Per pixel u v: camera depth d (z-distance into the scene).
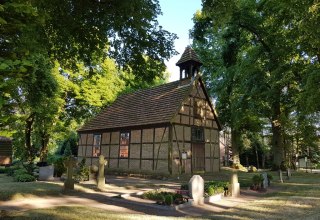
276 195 15.03
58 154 47.25
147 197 12.58
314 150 44.66
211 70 38.78
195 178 12.33
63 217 8.07
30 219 7.64
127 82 12.11
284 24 25.80
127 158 27.11
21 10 4.63
